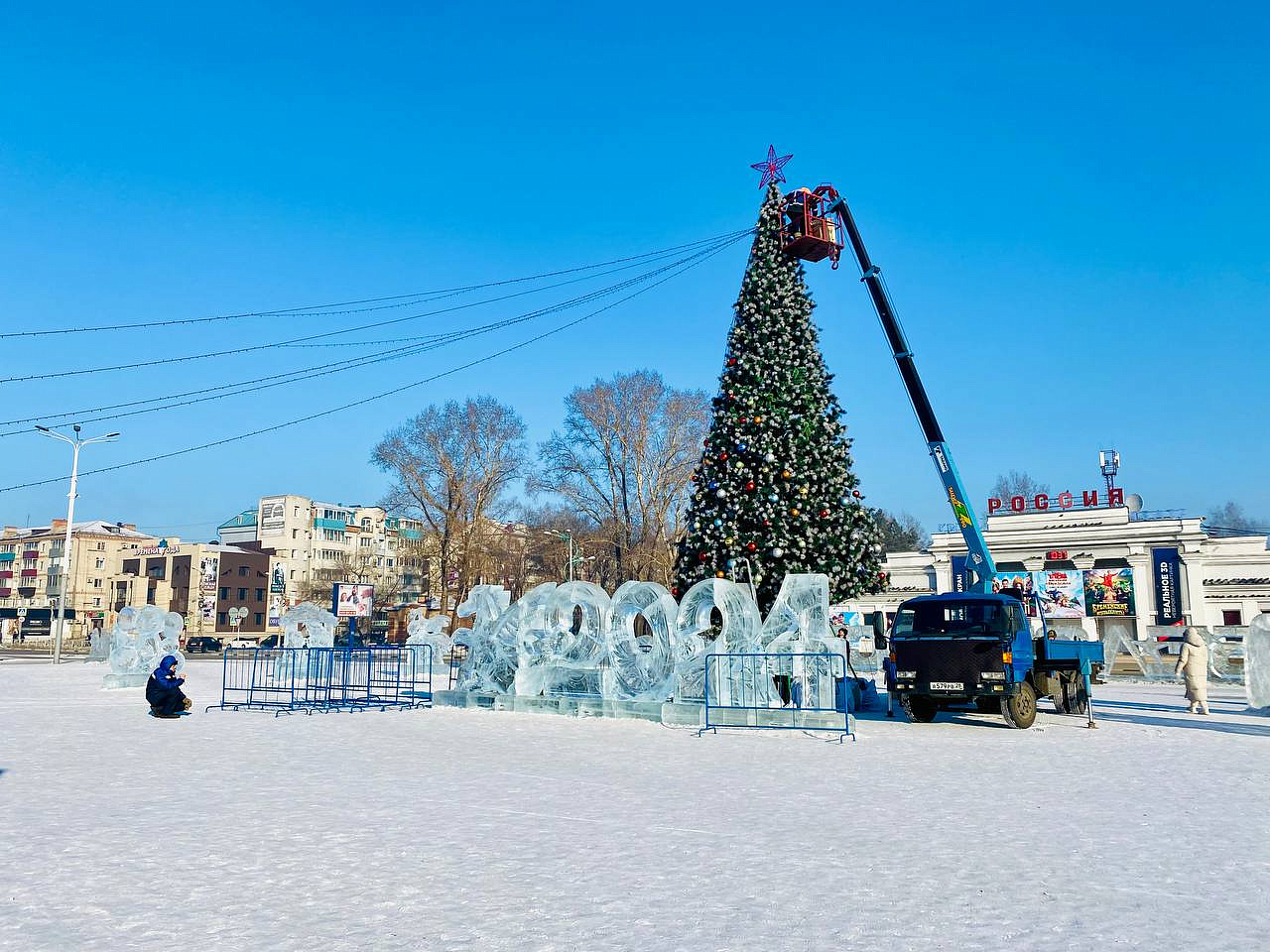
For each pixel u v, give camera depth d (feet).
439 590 189.78
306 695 86.89
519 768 45.03
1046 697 71.82
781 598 65.41
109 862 25.94
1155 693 102.63
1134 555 196.03
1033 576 196.34
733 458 79.20
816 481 78.18
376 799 36.01
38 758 47.78
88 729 62.28
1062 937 19.71
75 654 241.76
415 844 28.30
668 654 69.97
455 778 41.45
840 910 21.63
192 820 31.78
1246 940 19.54
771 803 35.50
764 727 62.28
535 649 77.92
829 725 60.44
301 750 51.72
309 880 24.14
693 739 57.88
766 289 82.28
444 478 187.01
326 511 388.57
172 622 108.58
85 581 377.91
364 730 62.90
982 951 18.79
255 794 37.01
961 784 40.27
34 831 29.91
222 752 50.67
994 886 23.85
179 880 24.09
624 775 42.60
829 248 84.17
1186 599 191.01
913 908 21.80
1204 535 192.85
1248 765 47.11
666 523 173.37
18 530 419.13
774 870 25.36
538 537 200.54
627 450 174.81
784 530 75.97
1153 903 22.27
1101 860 26.66
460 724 67.36
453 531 184.85
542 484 178.29
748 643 65.46
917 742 56.59
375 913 21.26
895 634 68.64
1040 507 213.05
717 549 78.28
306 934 19.75
